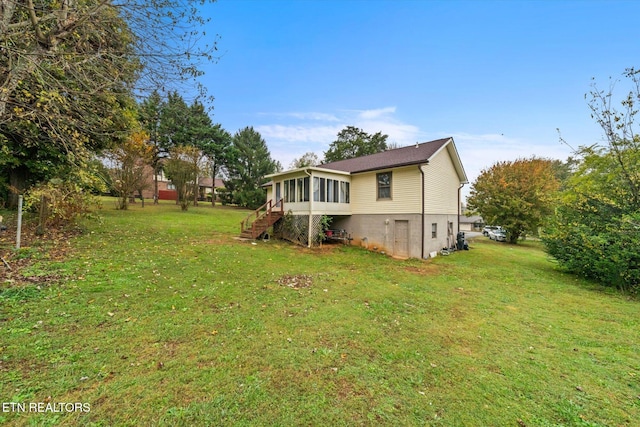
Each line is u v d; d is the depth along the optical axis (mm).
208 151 27719
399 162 12766
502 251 15156
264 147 33375
